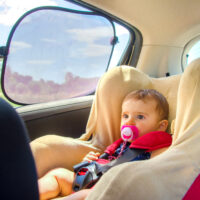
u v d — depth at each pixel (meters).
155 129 1.20
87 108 1.91
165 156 0.63
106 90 1.37
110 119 1.38
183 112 0.83
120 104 1.37
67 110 1.73
